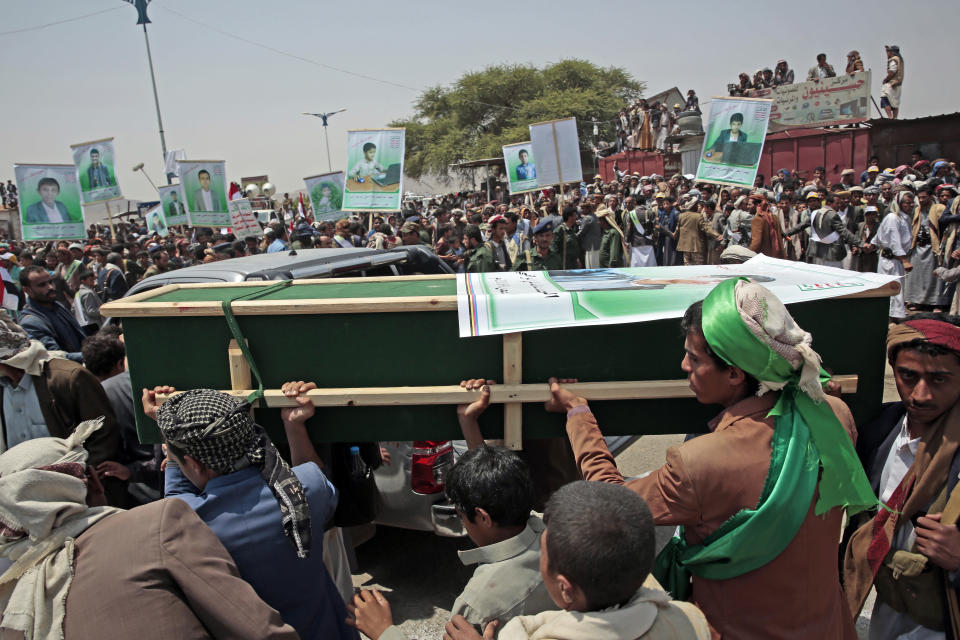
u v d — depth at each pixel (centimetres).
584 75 5250
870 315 200
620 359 206
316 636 184
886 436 201
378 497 341
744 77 2408
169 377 219
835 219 938
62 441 166
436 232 1492
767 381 146
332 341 212
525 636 129
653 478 156
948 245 767
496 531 171
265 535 169
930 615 180
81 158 1255
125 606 140
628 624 124
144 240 1844
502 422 215
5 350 288
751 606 151
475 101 5194
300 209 2812
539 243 803
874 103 1844
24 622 140
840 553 210
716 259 1254
